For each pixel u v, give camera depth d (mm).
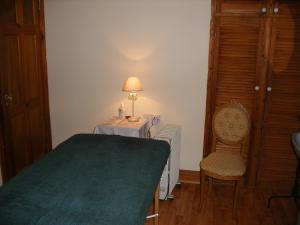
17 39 3131
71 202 1736
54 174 2066
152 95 3516
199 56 3305
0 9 2834
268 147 3363
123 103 3619
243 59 3209
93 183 1954
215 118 3129
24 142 3400
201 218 2934
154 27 3336
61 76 3693
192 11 3211
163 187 3113
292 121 3260
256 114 3309
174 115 3514
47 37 3600
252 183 3473
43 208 1682
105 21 3434
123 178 2023
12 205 1706
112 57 3514
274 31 3084
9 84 3049
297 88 3174
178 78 3410
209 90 3359
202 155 3547
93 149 2477
